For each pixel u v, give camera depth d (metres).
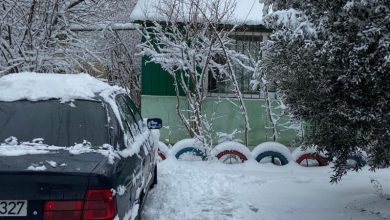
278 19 5.44
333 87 5.35
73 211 3.59
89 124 4.55
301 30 5.20
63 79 5.08
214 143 12.08
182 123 11.88
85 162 3.91
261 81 10.23
